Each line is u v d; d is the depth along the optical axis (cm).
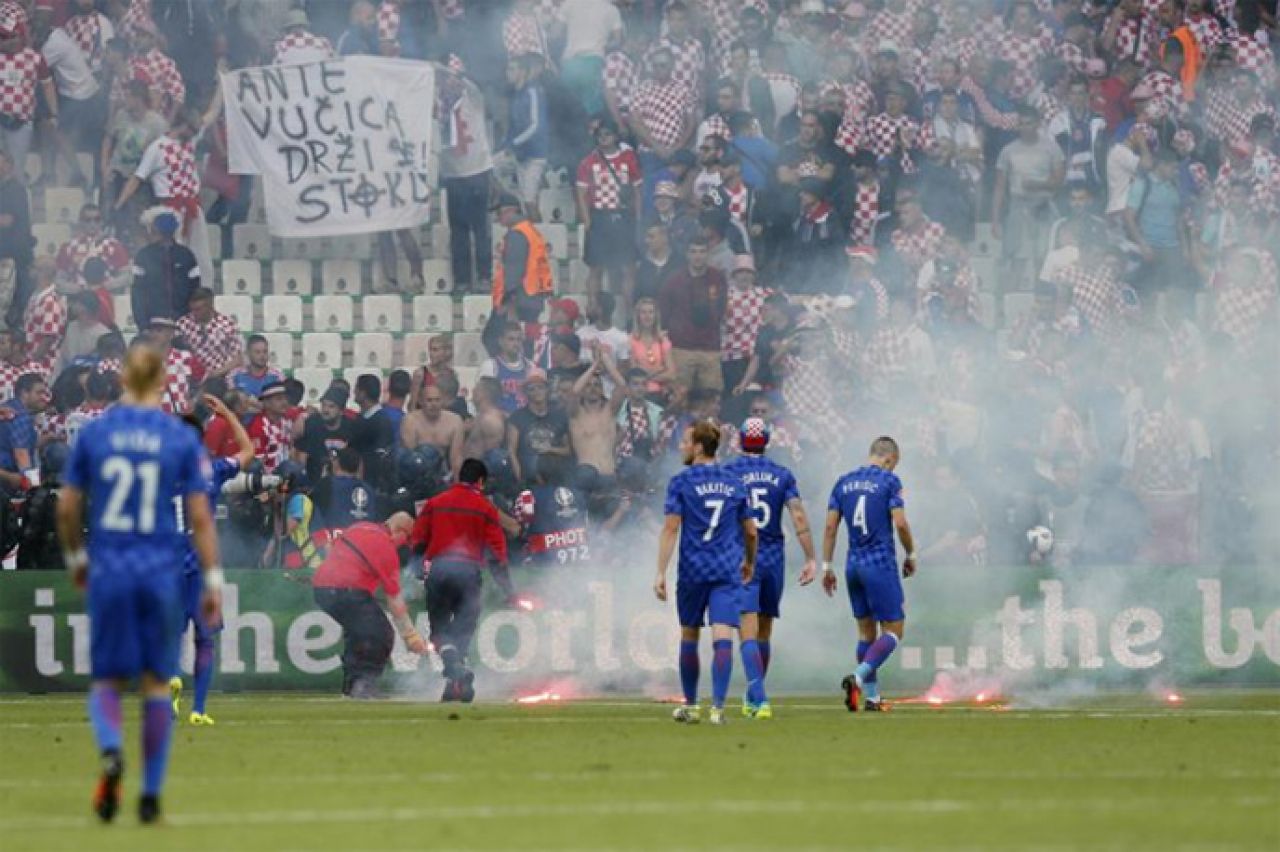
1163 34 9412
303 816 3409
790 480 5728
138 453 3347
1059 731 5072
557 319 8006
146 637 3325
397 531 6444
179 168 8331
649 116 8644
